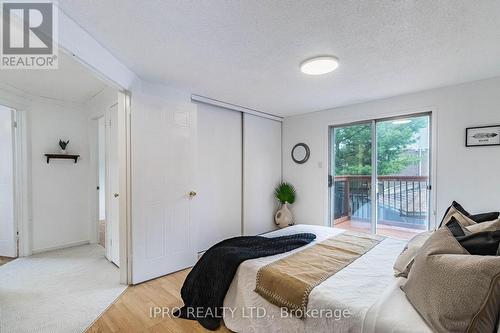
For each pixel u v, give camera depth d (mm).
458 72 2564
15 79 2912
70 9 1565
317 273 1616
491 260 976
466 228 1566
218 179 3699
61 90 3316
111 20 1687
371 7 1537
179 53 2156
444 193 2990
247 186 4082
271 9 1558
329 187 4117
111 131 3127
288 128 4629
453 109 2932
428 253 1208
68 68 2602
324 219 4117
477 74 2619
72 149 3865
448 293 1018
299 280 1520
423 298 1121
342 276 1584
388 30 1792
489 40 1925
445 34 1843
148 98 2641
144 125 2607
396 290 1380
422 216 3270
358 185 3842
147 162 2629
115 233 3053
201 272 2057
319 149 4191
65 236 3781
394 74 2619
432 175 3076
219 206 3711
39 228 3541
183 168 2947
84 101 3855
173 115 2861
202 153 3480
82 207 3951
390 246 2195
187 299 2078
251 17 1643
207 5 1522
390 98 3422
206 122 3535
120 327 1863
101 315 2014
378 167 3643
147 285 2531
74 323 1905
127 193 2545
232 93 3271
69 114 3844
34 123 3510
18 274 2789
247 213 4082
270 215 4512
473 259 1029
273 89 3100
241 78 2736
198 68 2469
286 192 4406
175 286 2514
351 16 1629
